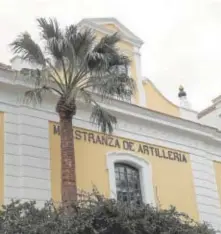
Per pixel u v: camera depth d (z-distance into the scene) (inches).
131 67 882.8
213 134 933.8
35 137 680.4
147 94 891.4
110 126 638.5
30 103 691.4
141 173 796.6
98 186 724.0
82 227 474.3
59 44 587.2
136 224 505.7
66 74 613.6
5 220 475.5
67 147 569.6
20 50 606.5
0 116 664.4
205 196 870.4
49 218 476.1
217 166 939.3
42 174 665.0
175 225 529.0
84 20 839.1
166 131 860.6
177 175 843.4
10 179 635.5
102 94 627.8
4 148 647.8
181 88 962.7
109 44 613.9
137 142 808.9
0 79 666.2
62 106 587.8
